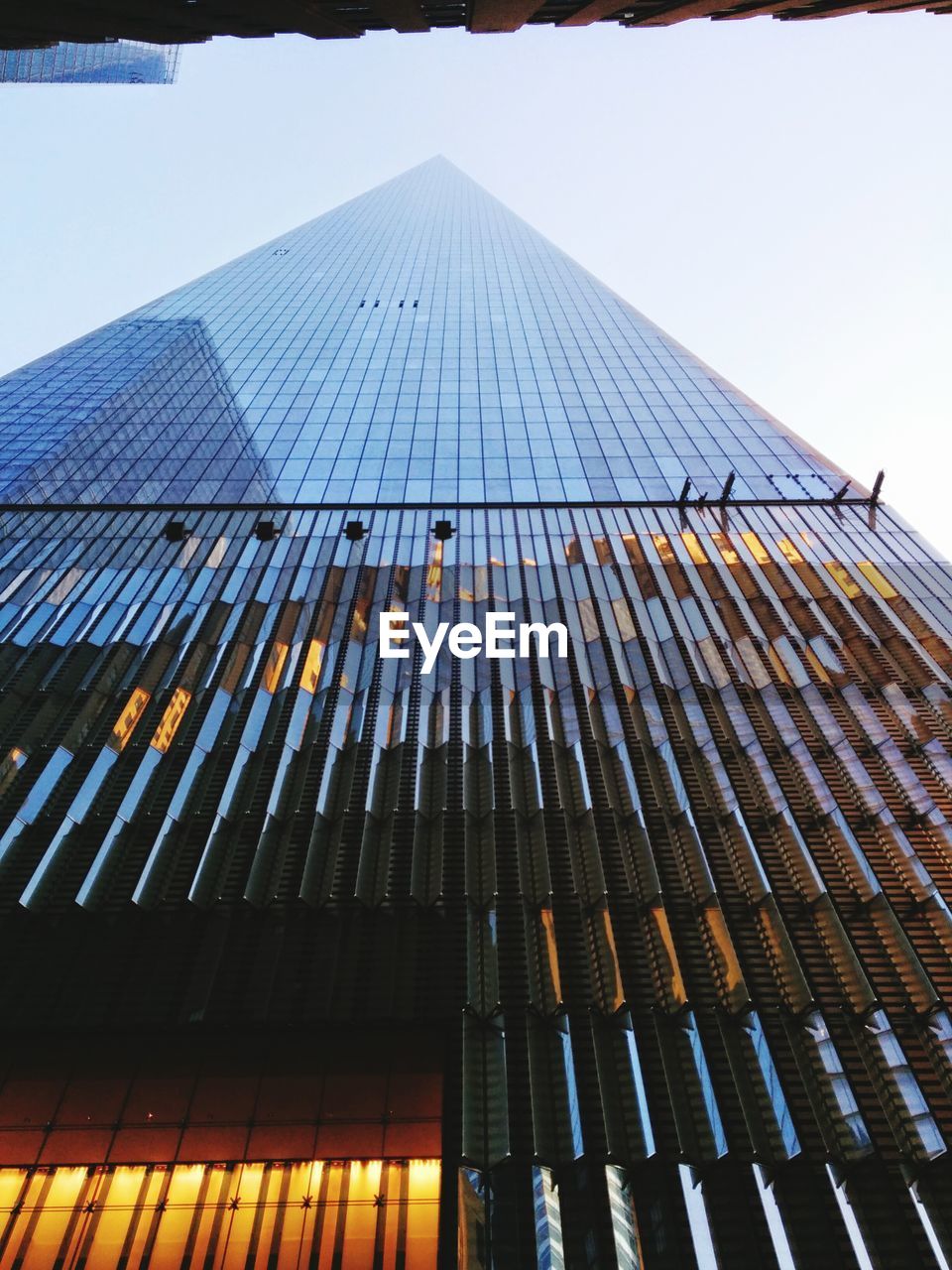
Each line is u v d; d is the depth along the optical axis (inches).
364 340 2187.5
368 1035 566.3
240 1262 456.8
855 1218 474.6
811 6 1104.8
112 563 1154.7
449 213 3932.1
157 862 689.0
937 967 605.0
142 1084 538.3
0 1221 473.1
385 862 697.6
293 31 1147.9
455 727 857.5
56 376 1930.4
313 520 1290.6
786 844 714.8
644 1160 502.0
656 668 951.0
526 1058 554.9
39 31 1090.7
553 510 1316.4
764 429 1614.2
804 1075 548.1
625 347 2118.6
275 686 910.4
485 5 1015.0
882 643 980.6
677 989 597.3
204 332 2271.2
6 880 660.7
